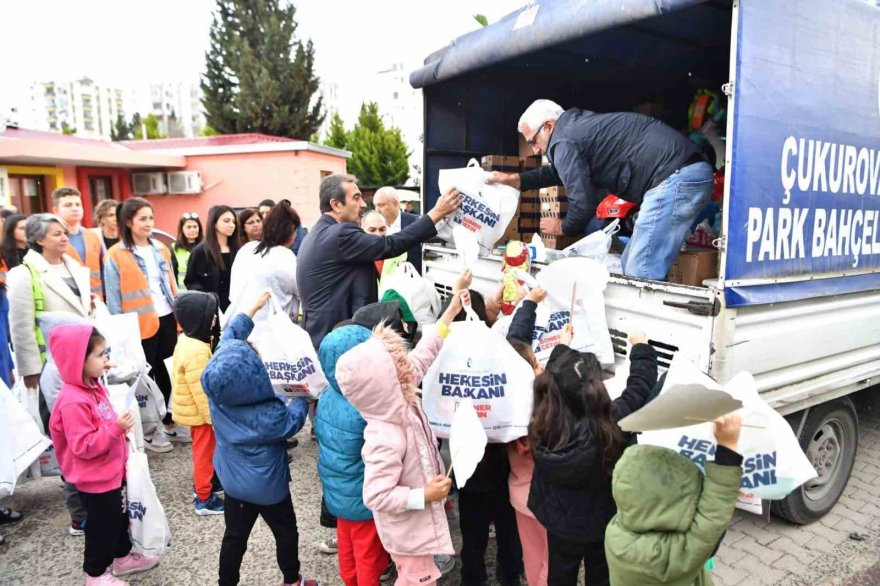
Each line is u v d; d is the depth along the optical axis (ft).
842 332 10.25
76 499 11.14
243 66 75.41
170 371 13.20
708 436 6.21
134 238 15.16
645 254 10.14
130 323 12.42
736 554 10.32
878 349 11.19
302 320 12.80
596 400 6.72
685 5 8.83
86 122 351.87
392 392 7.17
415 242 10.82
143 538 9.54
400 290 11.48
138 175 42.70
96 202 40.34
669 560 5.61
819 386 10.01
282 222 13.65
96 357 8.87
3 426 10.10
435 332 8.16
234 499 8.64
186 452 14.90
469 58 13.01
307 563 10.28
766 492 6.37
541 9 11.39
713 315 8.04
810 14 8.95
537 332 9.17
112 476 9.01
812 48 9.05
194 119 324.39
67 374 8.75
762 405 6.29
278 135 77.71
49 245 12.91
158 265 15.76
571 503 6.99
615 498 5.90
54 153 33.04
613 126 10.59
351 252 10.78
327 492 8.12
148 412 13.78
